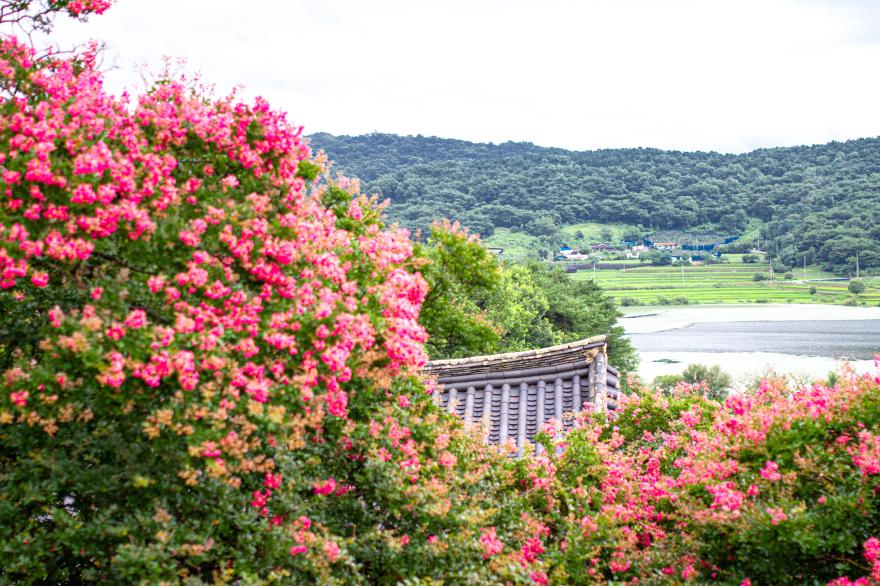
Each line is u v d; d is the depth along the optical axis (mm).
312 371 4230
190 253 4207
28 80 4859
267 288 4391
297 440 4418
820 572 4773
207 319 4047
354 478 5355
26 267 3850
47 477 4551
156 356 3730
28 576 4297
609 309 49844
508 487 6547
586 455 6766
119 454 4426
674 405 7977
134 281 4219
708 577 5188
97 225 3930
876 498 4617
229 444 4012
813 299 162125
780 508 4672
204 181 4805
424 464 5531
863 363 71750
